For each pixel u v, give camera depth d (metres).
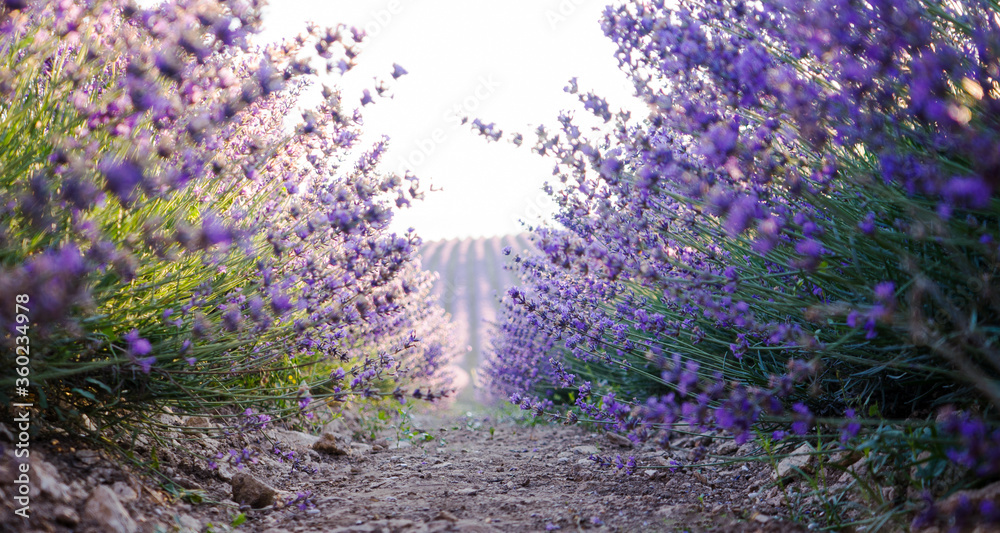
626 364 2.75
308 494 2.34
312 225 2.15
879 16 1.62
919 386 2.11
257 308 2.05
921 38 1.56
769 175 1.89
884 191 1.62
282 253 2.29
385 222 2.34
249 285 2.37
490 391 6.43
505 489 2.49
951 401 1.88
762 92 1.90
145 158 1.63
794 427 1.80
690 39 2.05
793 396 2.38
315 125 2.29
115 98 1.86
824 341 2.07
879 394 2.26
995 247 1.57
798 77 1.96
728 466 2.59
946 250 1.74
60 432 2.00
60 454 1.89
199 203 2.43
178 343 2.11
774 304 2.04
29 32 1.85
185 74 1.93
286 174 2.67
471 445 3.84
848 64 1.62
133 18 1.99
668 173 1.98
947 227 1.57
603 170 2.10
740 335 2.20
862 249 1.92
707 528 1.88
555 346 4.59
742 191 1.99
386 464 3.11
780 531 1.79
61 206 1.76
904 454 1.73
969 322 1.64
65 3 1.82
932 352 1.76
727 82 1.97
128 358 1.85
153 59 1.81
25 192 1.64
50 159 1.68
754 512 1.97
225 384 2.62
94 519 1.62
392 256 2.28
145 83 1.76
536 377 4.83
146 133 1.95
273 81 1.94
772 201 2.05
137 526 1.72
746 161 1.85
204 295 2.19
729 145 1.78
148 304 2.13
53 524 1.54
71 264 1.38
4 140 1.88
